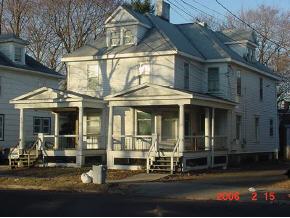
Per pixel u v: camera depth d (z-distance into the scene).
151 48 32.28
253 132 39.66
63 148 32.53
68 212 13.35
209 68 34.97
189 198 18.20
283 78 58.09
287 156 47.94
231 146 34.69
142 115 32.66
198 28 37.88
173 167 26.72
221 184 22.17
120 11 33.62
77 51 34.97
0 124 36.66
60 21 51.16
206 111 30.97
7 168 29.81
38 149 30.83
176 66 31.94
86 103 30.27
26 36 51.78
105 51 33.84
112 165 28.91
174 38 34.31
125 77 33.16
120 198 17.61
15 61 38.47
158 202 16.39
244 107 37.78
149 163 27.33
